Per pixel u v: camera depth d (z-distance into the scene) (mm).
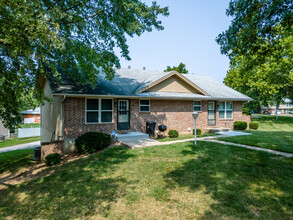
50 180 6703
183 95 15023
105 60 9141
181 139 12281
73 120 10945
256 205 4207
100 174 6609
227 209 4105
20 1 5043
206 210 4121
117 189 5410
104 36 9109
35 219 4480
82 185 5910
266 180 5367
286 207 4094
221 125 17766
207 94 16156
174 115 15164
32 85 8273
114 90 12141
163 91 15031
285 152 8180
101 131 11531
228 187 5055
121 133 12070
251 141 10539
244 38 6527
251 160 7102
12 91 7996
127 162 7516
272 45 6816
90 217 4250
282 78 15438
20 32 5777
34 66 7527
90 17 8438
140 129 13547
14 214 4863
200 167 6527
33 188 6285
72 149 10688
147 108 14031
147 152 8617
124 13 8078
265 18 5832
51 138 13148
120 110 12852
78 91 10500
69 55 8656
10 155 13461
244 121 19047
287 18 5508
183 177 5816
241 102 19156
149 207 4406
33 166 9086
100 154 8883
